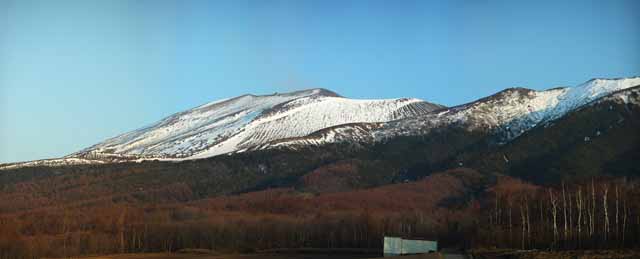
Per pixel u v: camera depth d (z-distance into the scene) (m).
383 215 198.25
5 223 188.50
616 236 137.62
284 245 186.62
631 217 149.38
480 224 173.50
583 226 149.00
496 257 125.94
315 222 194.12
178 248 189.88
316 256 154.12
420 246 132.00
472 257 127.81
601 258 114.94
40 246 170.25
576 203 162.25
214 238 190.62
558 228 151.62
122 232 190.75
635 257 114.25
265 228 192.25
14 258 165.00
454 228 178.62
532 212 170.88
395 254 131.25
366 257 147.88
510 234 152.12
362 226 184.62
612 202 161.12
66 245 177.12
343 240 184.00
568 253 124.50
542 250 136.25
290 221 197.38
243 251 178.88
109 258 162.75
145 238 190.75
